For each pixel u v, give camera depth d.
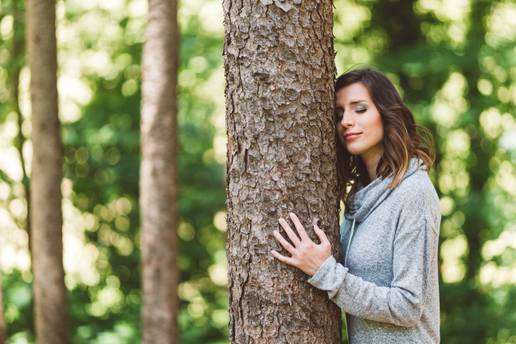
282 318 2.33
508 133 7.48
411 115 2.51
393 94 2.48
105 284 8.65
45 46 5.23
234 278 2.39
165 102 5.13
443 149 7.71
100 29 8.48
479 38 7.57
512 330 7.36
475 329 7.52
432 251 2.33
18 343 7.02
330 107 2.40
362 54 7.96
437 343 2.44
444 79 7.61
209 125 8.68
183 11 8.25
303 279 2.34
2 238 7.93
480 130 7.74
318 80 2.36
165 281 5.29
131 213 8.84
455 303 7.83
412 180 2.37
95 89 8.77
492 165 7.87
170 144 5.19
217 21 8.29
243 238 2.36
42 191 5.30
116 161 8.83
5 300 7.29
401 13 7.99
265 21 2.30
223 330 8.27
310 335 2.35
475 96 7.66
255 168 2.33
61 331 5.36
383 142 2.48
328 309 2.39
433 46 7.55
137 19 8.44
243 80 2.33
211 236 9.19
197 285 9.18
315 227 2.33
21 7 7.07
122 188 8.80
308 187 2.34
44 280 5.33
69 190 8.76
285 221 2.32
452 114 7.62
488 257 7.72
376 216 2.40
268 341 2.34
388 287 2.35
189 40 8.14
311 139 2.34
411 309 2.27
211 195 8.79
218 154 8.98
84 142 8.44
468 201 7.69
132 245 8.88
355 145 2.46
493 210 7.59
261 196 2.32
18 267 7.87
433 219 2.34
